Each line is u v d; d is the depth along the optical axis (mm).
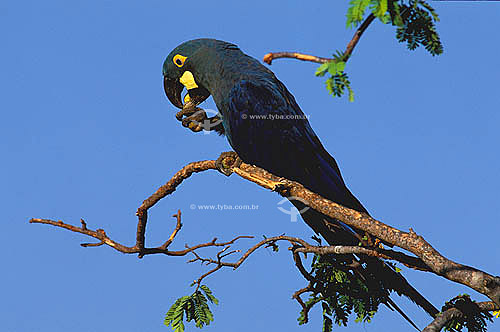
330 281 7820
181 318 7645
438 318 6137
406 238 6023
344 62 3984
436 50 4480
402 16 4395
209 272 7930
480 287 5535
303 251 7160
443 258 5812
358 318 7828
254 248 7629
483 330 6336
